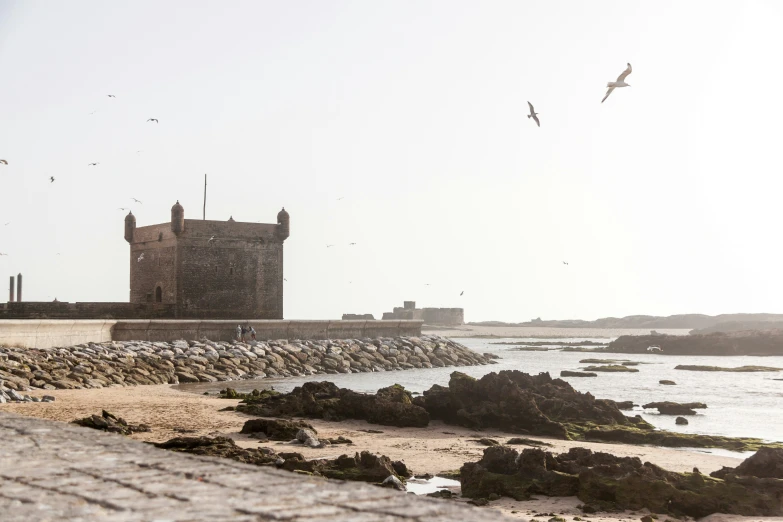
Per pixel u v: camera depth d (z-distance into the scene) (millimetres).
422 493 19922
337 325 75375
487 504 18828
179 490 6273
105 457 7637
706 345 115125
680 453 27047
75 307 68688
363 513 5555
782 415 38938
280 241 80875
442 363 78375
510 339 187750
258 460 21234
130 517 5406
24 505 5762
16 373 41844
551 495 19609
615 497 18891
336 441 27297
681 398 48156
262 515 5484
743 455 26859
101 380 46344
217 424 29938
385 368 70938
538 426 31328
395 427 31875
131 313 71812
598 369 76000
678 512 18422
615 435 30266
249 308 78875
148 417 31312
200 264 76375
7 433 9125
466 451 26172
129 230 83062
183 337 64438
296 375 62438
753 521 17828
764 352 113625
